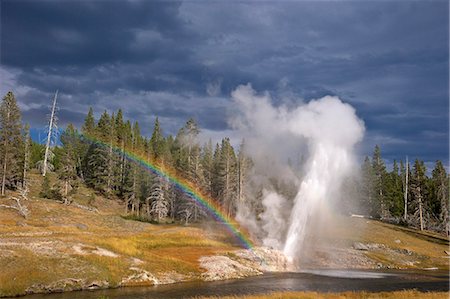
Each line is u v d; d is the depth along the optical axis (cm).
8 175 8356
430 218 11319
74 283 3812
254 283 4547
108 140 11438
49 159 10675
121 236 6391
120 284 4056
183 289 3991
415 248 8212
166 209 9556
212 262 5247
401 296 3384
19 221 6444
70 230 6278
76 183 9375
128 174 11088
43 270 3834
